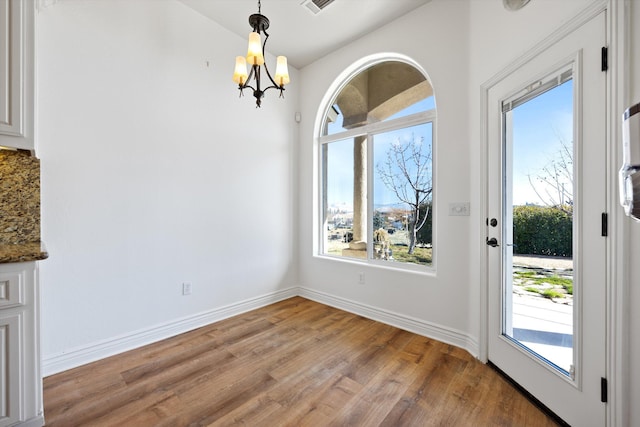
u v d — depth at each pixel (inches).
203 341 88.0
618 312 43.8
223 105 105.3
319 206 134.1
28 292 51.2
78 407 58.1
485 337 76.3
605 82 45.6
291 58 126.3
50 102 68.7
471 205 81.9
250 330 96.3
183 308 94.8
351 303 115.1
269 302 123.6
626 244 42.9
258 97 77.3
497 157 71.1
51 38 68.8
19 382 50.1
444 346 85.7
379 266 108.6
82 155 73.9
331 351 82.3
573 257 51.8
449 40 86.9
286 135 130.3
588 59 48.3
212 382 67.1
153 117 87.1
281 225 128.3
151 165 86.9
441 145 88.8
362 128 117.0
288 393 63.3
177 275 93.3
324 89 125.4
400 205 106.7
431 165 98.0
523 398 61.9
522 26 62.2
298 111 136.1
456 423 54.8
